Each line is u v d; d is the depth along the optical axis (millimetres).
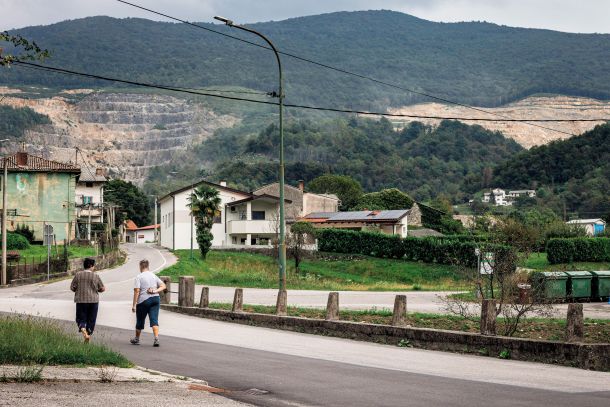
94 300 18047
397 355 18250
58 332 16469
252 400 11992
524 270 40062
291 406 11547
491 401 11945
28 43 16062
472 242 74062
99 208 96250
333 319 23156
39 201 79062
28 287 48219
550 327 22688
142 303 19188
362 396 12391
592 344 16453
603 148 182625
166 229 101688
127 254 83188
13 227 77188
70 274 57688
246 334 22781
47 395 11438
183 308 30062
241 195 96625
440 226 123062
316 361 16781
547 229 96312
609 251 74875
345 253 84250
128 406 10977
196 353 17750
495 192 192875
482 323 18609
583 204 158500
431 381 14031
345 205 139125
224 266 76688
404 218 102938
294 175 195125
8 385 12062
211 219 80250
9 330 15398
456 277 73062
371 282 70188
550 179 190375
